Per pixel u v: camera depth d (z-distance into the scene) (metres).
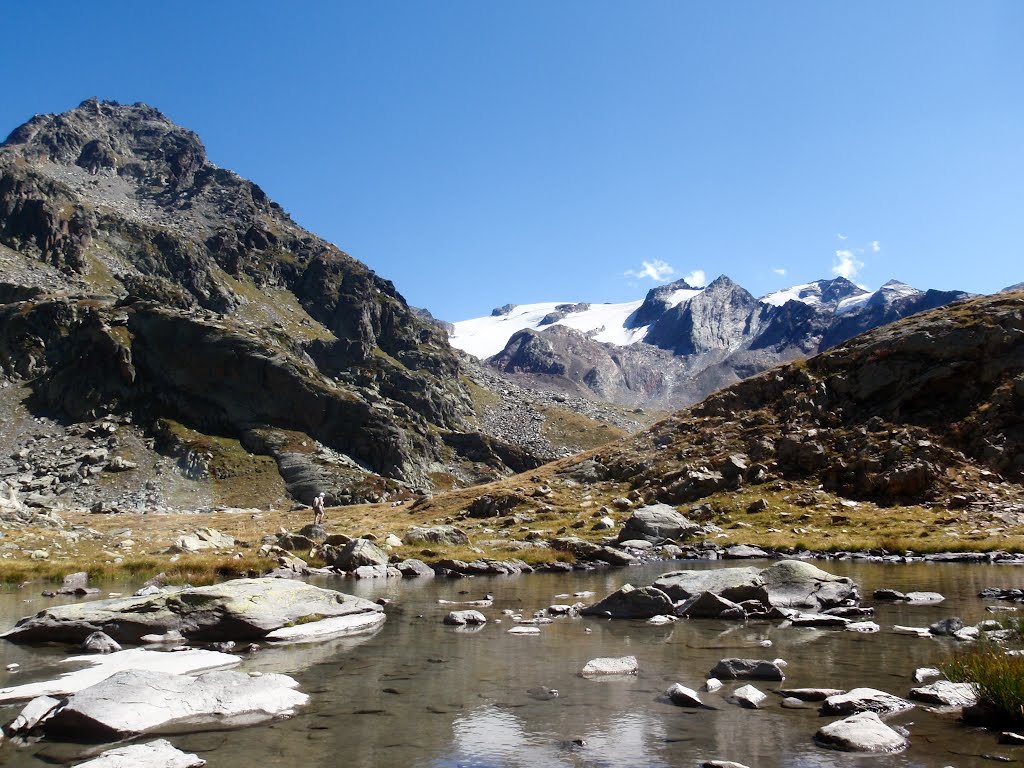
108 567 36.94
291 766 9.77
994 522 48.75
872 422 64.31
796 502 57.97
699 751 10.19
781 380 75.56
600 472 72.94
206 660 16.36
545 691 13.70
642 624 21.56
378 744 10.72
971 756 9.73
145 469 163.00
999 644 16.06
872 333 75.69
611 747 10.42
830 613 22.23
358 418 195.50
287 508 154.00
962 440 59.41
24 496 142.50
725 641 18.41
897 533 48.31
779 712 12.10
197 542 49.06
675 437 74.44
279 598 21.67
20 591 30.98
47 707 12.09
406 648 18.16
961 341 65.88
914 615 21.64
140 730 11.45
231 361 193.75
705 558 44.75
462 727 11.51
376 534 57.53
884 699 12.13
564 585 32.78
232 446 177.88
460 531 52.19
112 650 18.39
